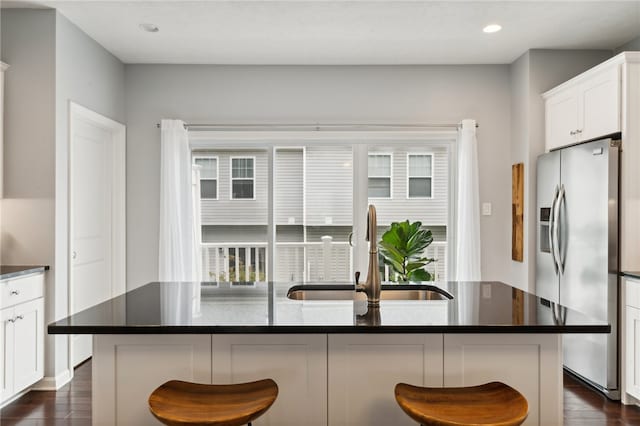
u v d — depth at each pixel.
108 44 3.82
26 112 3.16
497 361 1.70
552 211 3.49
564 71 3.93
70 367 3.37
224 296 2.11
